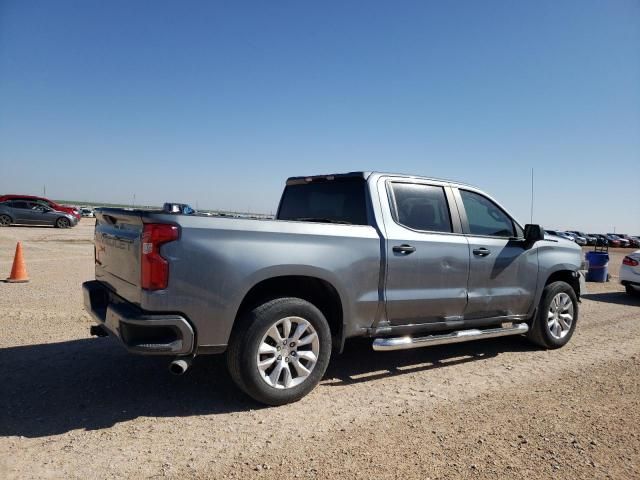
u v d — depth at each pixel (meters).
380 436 3.49
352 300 4.32
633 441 3.50
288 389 3.98
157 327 3.52
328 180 5.18
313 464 3.06
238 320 3.88
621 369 5.27
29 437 3.32
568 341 6.44
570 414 3.97
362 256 4.37
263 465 3.04
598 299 10.79
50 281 9.98
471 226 5.40
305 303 4.04
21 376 4.49
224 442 3.33
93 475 2.86
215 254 3.65
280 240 3.95
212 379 4.55
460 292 5.09
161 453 3.15
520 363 5.46
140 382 4.43
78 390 4.20
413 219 4.89
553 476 3.00
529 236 5.66
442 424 3.72
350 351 5.75
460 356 5.70
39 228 27.28
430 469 3.04
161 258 3.50
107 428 3.50
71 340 5.71
